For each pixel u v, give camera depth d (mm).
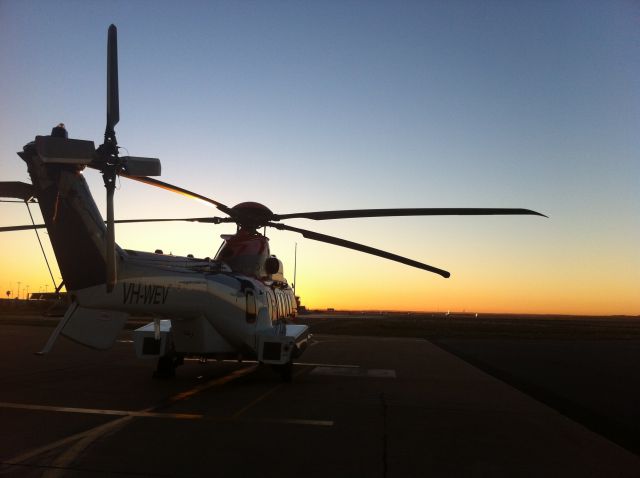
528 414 8766
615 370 15602
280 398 9680
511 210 9609
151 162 7617
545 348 24266
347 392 10562
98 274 8422
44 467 5387
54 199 8016
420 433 7207
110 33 7270
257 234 13102
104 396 9523
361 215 10406
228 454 5973
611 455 6344
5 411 8086
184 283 10016
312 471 5449
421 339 30109
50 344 7816
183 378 12250
